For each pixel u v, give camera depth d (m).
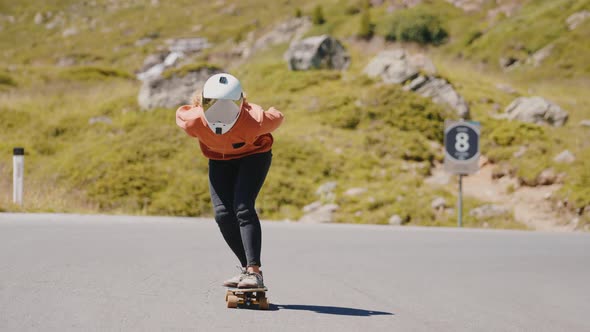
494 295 6.47
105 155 22.00
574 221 18.56
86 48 82.75
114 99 28.95
